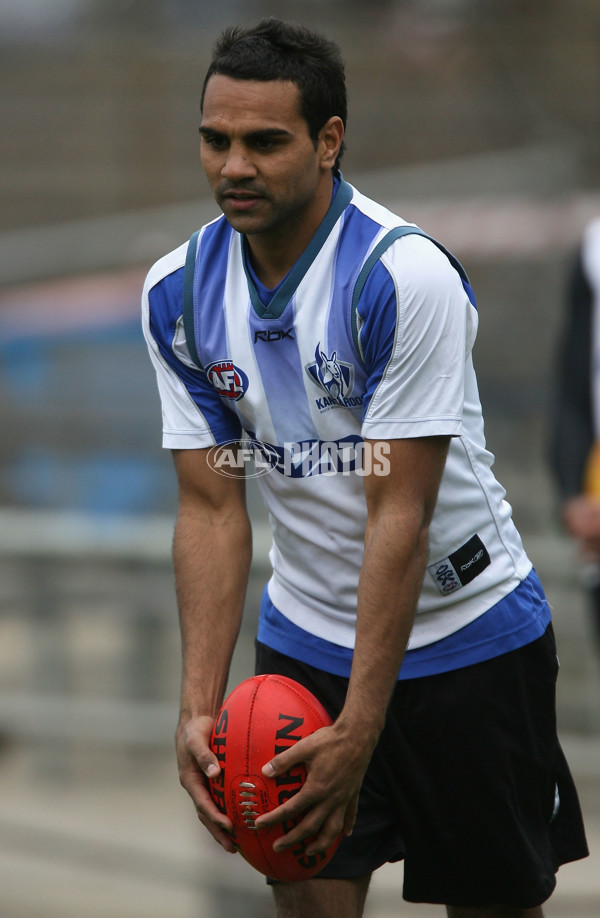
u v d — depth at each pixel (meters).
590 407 16.08
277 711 8.49
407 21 35.97
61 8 37.41
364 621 8.12
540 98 34.34
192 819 21.61
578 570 16.70
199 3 36.88
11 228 33.75
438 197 30.12
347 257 8.27
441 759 9.34
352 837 9.34
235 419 9.38
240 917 17.12
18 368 26.61
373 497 8.29
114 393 26.22
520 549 9.66
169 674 19.48
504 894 9.62
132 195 34.00
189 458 9.34
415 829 9.59
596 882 19.20
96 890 20.66
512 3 35.22
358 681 8.09
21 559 18.86
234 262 8.70
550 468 16.30
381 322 8.09
